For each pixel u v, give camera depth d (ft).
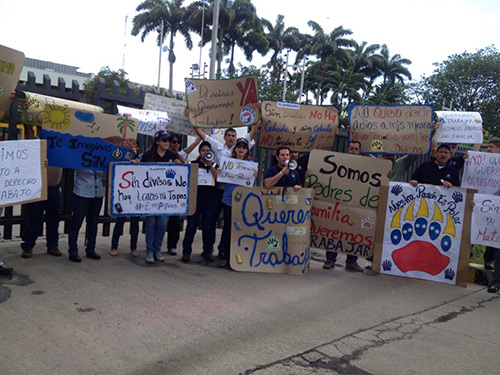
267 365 11.41
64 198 21.61
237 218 19.40
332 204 20.61
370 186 20.34
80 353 11.16
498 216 18.98
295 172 20.07
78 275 16.83
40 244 20.53
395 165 22.33
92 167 18.15
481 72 130.11
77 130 17.76
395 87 152.97
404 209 19.94
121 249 21.33
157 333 12.67
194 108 20.76
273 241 19.63
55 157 17.58
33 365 10.39
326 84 149.48
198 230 27.04
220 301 15.57
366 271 21.25
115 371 10.48
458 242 19.45
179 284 16.97
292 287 17.83
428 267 19.80
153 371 10.64
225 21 127.13
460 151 36.47
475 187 21.15
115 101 21.94
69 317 13.16
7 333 11.80
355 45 155.63
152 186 18.74
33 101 17.51
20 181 16.15
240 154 19.51
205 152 19.29
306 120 21.59
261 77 95.66
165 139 18.78
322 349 12.55
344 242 20.62
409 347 13.10
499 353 13.08
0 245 19.95
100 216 22.41
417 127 20.92
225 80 20.52
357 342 13.19
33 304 13.82
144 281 16.89
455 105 135.44
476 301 17.97
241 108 20.45
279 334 13.32
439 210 19.61
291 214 19.52
